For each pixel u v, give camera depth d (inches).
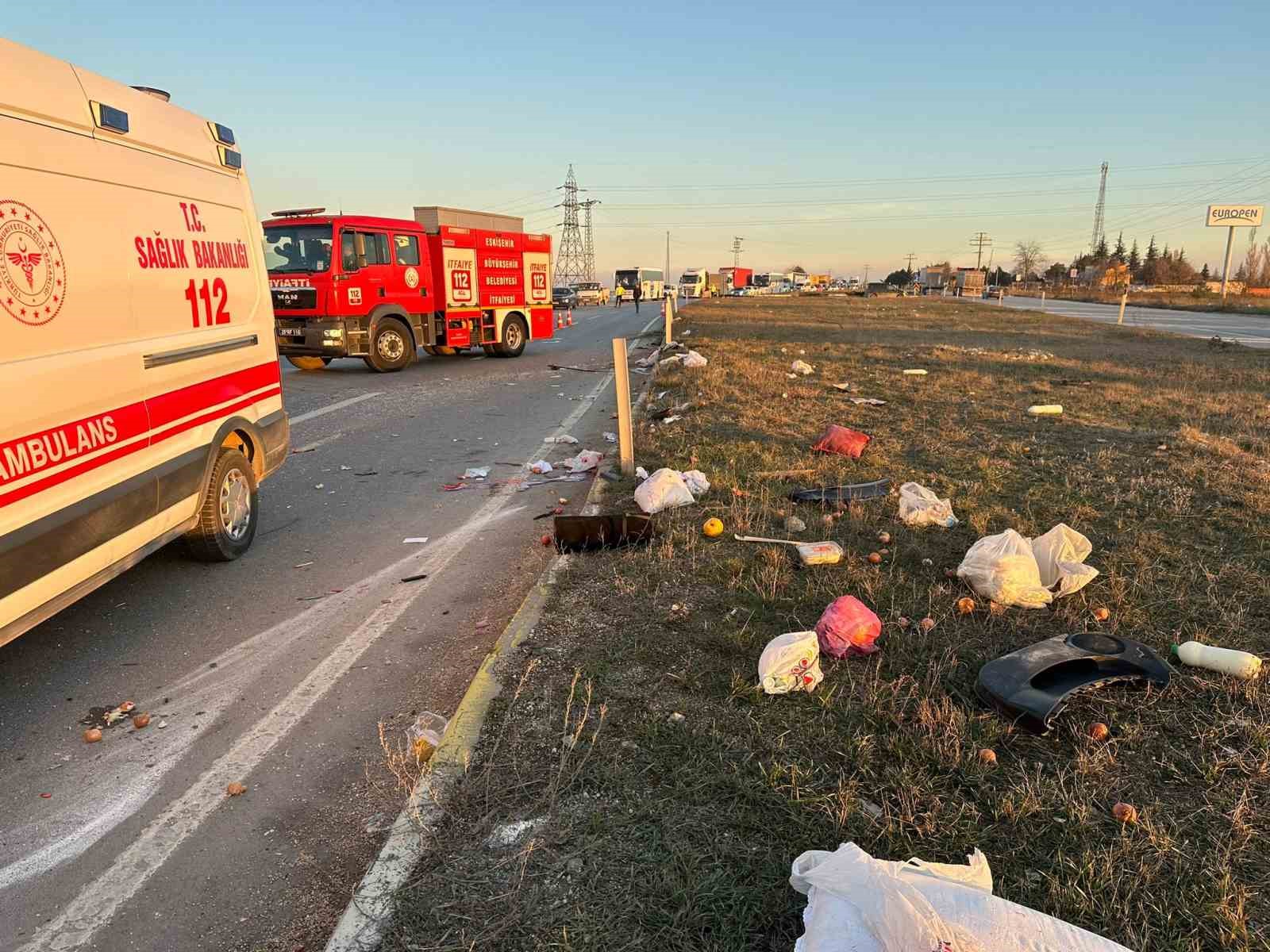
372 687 153.2
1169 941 86.9
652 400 478.0
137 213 170.6
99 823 116.3
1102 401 467.2
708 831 105.0
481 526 251.3
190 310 193.8
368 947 88.9
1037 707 124.5
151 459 176.1
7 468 129.3
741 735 125.7
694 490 260.8
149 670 160.7
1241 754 119.3
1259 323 1486.2
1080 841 102.1
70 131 148.6
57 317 142.4
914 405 453.7
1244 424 393.4
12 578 131.7
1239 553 205.5
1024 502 252.4
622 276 2947.8
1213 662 143.4
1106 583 183.8
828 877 85.3
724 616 168.2
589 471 316.8
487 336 740.7
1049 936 76.5
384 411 464.4
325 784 124.2
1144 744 122.5
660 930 89.9
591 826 106.1
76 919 99.1
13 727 140.9
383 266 612.7
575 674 141.6
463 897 95.0
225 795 122.0
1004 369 644.1
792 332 1062.4
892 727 127.6
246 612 187.5
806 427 380.5
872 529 224.5
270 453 243.4
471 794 113.0
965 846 101.3
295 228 583.8
